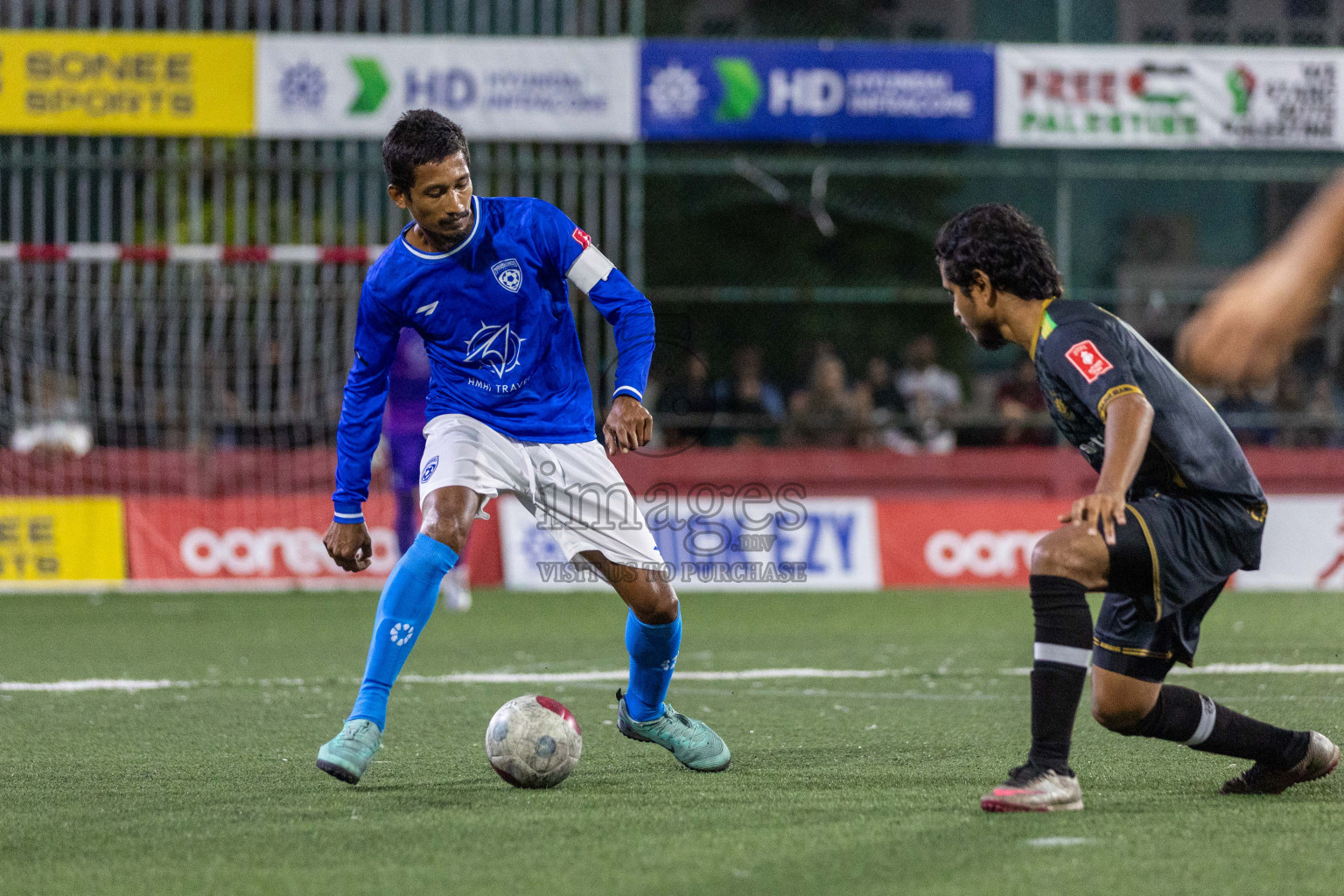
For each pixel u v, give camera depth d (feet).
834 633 85.51
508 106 110.93
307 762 42.50
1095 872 27.91
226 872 28.71
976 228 34.04
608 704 56.13
